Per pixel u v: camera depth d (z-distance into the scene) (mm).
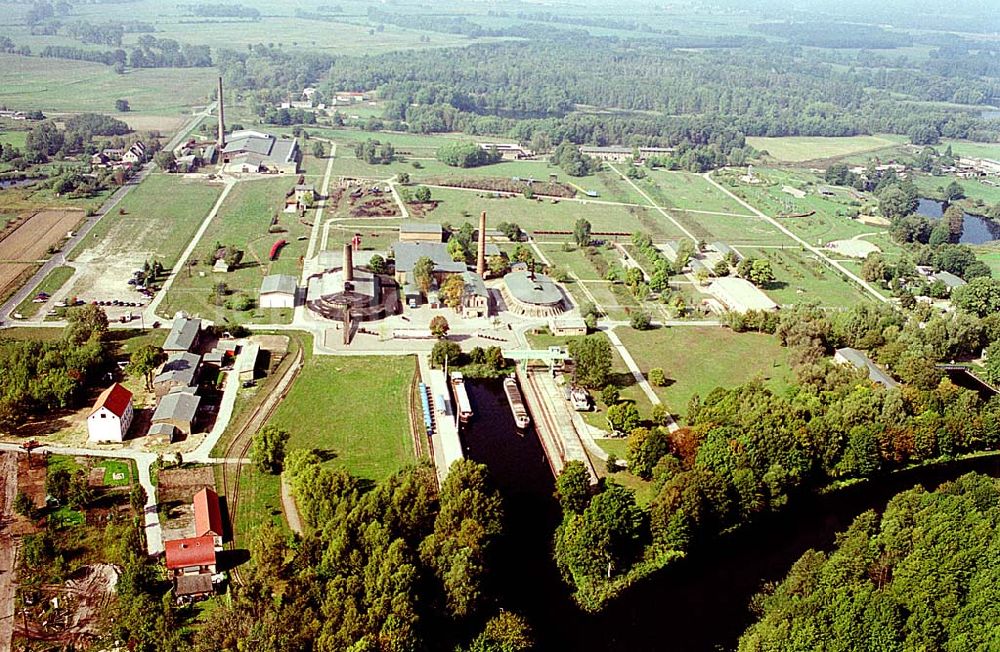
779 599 158625
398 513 162125
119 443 197500
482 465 176125
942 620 148875
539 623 158375
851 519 196625
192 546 155250
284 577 149625
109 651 137375
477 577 150375
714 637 158875
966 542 164375
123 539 158375
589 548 168875
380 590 141125
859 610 148000
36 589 149875
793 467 198125
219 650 133125
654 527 179500
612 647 155000
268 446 188375
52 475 174250
